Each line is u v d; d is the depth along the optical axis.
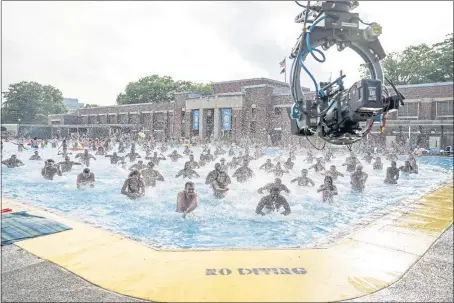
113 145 37.16
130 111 57.16
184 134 51.56
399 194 10.88
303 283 3.83
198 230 6.62
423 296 3.58
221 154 26.81
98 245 5.05
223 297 3.46
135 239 5.56
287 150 34.56
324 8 3.41
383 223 6.75
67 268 4.17
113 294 3.52
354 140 3.36
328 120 3.33
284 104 42.50
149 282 3.80
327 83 3.57
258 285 3.75
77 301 3.36
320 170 15.53
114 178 13.83
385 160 24.36
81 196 9.95
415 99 36.06
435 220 7.01
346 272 4.18
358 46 3.41
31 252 4.69
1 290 3.56
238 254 4.78
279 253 4.85
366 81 2.89
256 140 43.38
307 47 3.35
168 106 53.53
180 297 3.45
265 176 14.23
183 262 4.43
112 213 7.91
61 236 5.44
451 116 34.19
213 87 52.97
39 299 3.39
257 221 7.36
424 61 51.16
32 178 13.25
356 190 11.14
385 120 3.31
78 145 33.53
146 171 10.93
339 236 5.97
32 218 6.48
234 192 10.71
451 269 4.32
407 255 4.82
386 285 3.83
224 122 46.00
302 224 7.15
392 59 52.16
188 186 7.96
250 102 44.28
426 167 21.00
